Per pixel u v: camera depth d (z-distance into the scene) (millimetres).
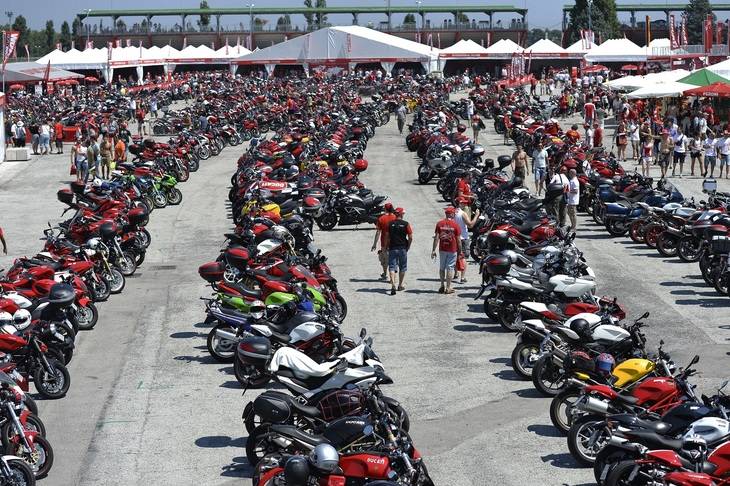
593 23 174375
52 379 18234
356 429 13125
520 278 21719
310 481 11898
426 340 21625
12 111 74250
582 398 14281
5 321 18234
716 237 24625
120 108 86688
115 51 118625
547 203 34344
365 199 36188
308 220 34000
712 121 57500
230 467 14828
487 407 17266
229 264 22094
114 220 28750
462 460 14891
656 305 24094
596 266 28781
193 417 17109
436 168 46656
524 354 18609
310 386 14883
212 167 55531
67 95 99938
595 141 52688
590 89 90125
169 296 26391
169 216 39625
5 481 13250
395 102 85688
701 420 13281
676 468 12172
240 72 159875
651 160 52469
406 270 28234
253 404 13969
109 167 49781
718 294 25078
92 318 23219
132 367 20109
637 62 112500
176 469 14805
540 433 15961
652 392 14445
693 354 19891
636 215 32375
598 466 12969
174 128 72312
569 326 17344
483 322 23047
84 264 24625
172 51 129000
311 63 105938
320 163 41625
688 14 182000
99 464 15062
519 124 63906
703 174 46812
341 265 29844
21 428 14180
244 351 15633
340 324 22969
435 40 167125
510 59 117125
